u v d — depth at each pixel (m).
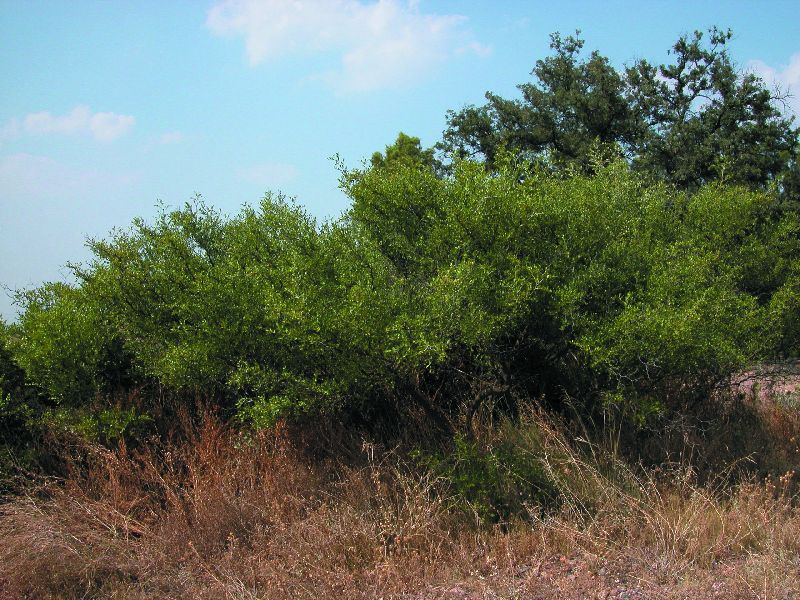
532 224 5.74
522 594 4.20
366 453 5.78
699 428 6.53
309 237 6.11
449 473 5.37
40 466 5.96
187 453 5.84
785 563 4.36
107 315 6.35
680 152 20.84
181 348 5.79
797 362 7.59
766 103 21.20
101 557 4.73
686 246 6.95
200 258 6.48
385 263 6.12
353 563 4.68
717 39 22.22
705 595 4.12
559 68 24.50
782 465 6.27
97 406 6.11
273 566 4.55
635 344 5.46
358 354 5.39
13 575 4.51
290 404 5.38
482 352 5.91
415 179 6.38
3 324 6.62
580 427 6.30
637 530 4.95
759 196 7.98
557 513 5.19
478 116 24.75
